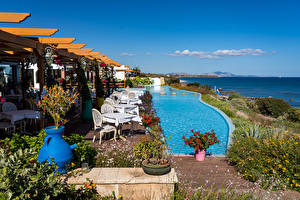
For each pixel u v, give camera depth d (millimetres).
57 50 6391
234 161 5148
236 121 10492
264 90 70438
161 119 11656
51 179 2334
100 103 11289
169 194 2996
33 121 8070
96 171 3209
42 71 5867
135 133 7379
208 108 15383
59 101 3354
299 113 14266
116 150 4676
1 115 5973
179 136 8594
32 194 2221
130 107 8195
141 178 2971
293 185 4070
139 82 36406
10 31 4746
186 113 13422
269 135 6172
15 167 2211
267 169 4320
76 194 2846
